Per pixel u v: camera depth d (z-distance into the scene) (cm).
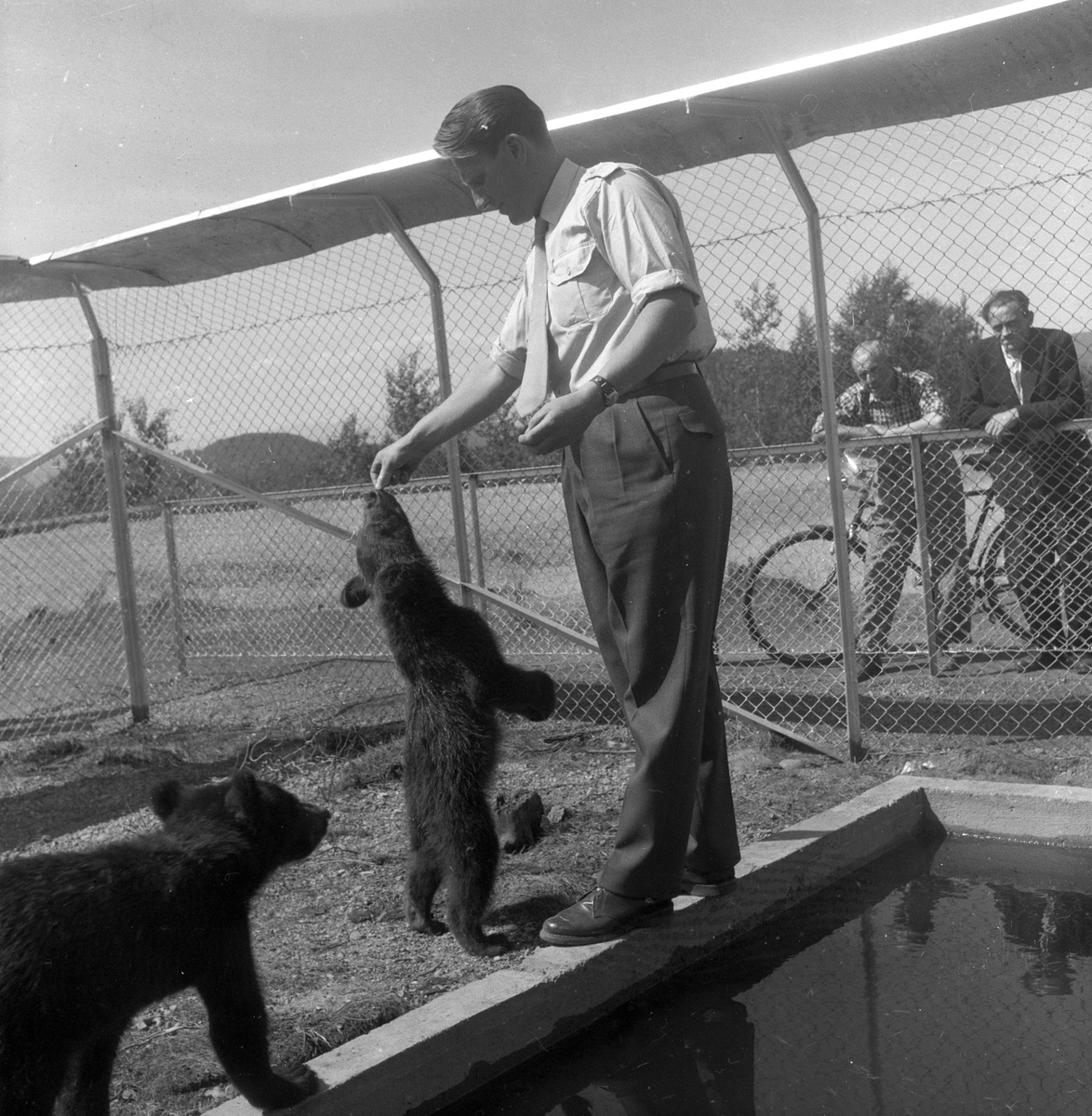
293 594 885
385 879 443
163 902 274
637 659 348
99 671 877
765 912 411
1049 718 621
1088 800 466
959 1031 325
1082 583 700
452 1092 313
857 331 761
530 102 356
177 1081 305
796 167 551
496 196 362
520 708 392
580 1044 342
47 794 598
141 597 899
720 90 497
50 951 256
